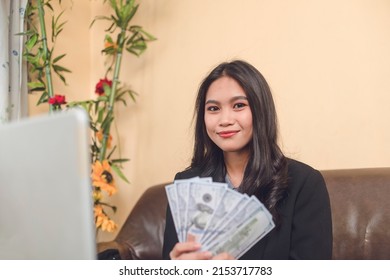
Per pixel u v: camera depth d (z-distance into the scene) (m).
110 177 2.04
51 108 2.01
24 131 0.47
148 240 1.83
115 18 2.26
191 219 0.81
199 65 2.15
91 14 2.55
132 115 2.39
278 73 1.90
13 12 1.98
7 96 1.89
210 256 0.79
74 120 0.44
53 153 0.45
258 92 1.03
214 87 1.04
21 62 2.03
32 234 0.49
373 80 1.66
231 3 2.05
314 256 0.99
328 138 1.76
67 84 2.39
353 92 1.71
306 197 1.05
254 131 1.05
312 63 1.81
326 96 1.77
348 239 1.45
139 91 2.37
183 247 0.79
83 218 0.45
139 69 2.37
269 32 1.93
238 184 1.14
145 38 2.35
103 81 2.17
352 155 1.71
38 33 2.12
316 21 1.80
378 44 1.65
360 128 1.69
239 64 1.04
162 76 2.28
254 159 1.05
